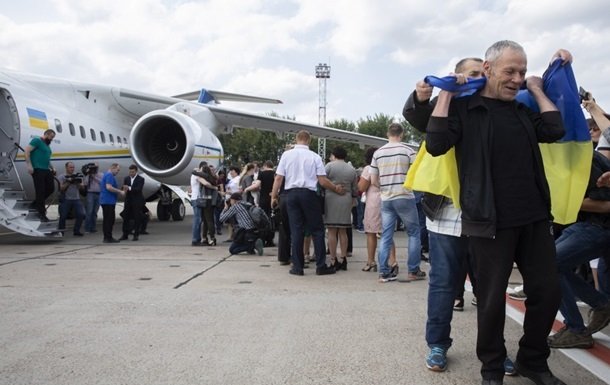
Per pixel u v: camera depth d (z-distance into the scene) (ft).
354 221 39.52
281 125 46.50
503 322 8.44
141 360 9.91
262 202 29.07
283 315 13.28
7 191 28.71
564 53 9.09
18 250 26.32
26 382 8.83
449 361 10.12
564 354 10.75
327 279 18.75
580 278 11.23
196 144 36.29
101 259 23.17
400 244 30.60
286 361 9.92
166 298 15.06
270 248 28.37
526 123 8.42
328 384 8.86
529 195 8.25
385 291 16.51
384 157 18.08
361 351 10.55
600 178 10.07
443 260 9.74
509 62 8.08
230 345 10.82
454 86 7.97
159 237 34.19
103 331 11.73
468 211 8.25
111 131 39.60
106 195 30.01
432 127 8.08
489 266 8.30
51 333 11.56
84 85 37.14
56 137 32.37
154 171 35.91
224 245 29.78
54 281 17.54
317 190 21.12
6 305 14.06
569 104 9.03
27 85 32.17
